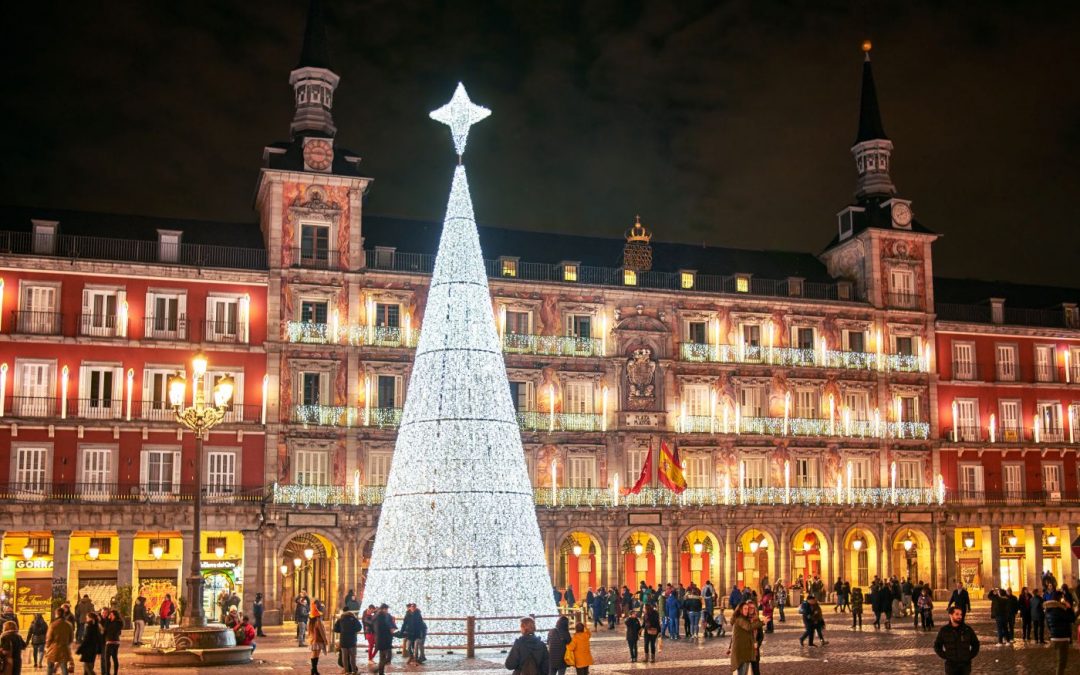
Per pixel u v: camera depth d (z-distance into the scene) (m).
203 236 65.44
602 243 74.88
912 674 30.20
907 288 75.69
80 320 59.28
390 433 63.44
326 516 60.72
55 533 56.19
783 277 77.25
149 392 60.00
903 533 73.44
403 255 66.25
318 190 64.19
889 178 78.38
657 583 67.00
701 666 33.44
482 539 34.66
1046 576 38.19
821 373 72.69
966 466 75.12
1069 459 77.44
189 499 58.88
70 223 63.09
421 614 33.31
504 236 72.75
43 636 35.88
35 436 57.62
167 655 32.78
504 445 35.75
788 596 66.31
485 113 38.38
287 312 62.66
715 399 70.38
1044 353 78.56
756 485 70.25
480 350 36.16
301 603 45.47
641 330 69.44
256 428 60.94
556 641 24.31
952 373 76.00
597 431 67.56
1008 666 31.88
